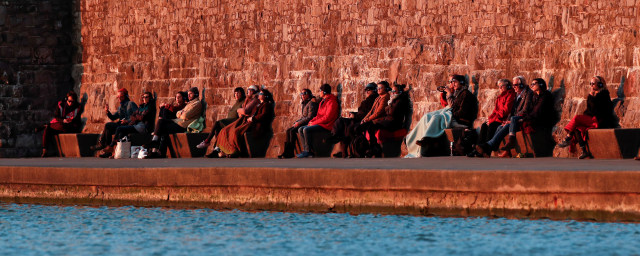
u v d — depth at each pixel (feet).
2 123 255.70
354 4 199.72
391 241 102.53
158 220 123.65
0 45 256.93
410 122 185.57
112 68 251.80
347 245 100.83
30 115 258.16
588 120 152.56
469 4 181.47
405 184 119.75
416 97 185.68
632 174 106.01
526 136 160.66
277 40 213.25
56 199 147.74
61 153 234.79
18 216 131.23
